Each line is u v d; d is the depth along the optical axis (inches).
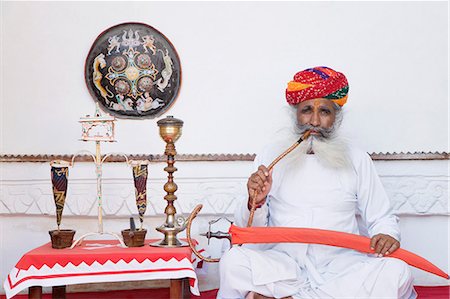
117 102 186.4
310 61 189.6
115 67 186.2
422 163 186.1
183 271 134.5
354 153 148.8
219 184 184.2
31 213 181.5
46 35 187.2
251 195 131.6
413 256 129.2
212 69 188.5
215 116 188.1
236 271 128.5
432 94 190.1
